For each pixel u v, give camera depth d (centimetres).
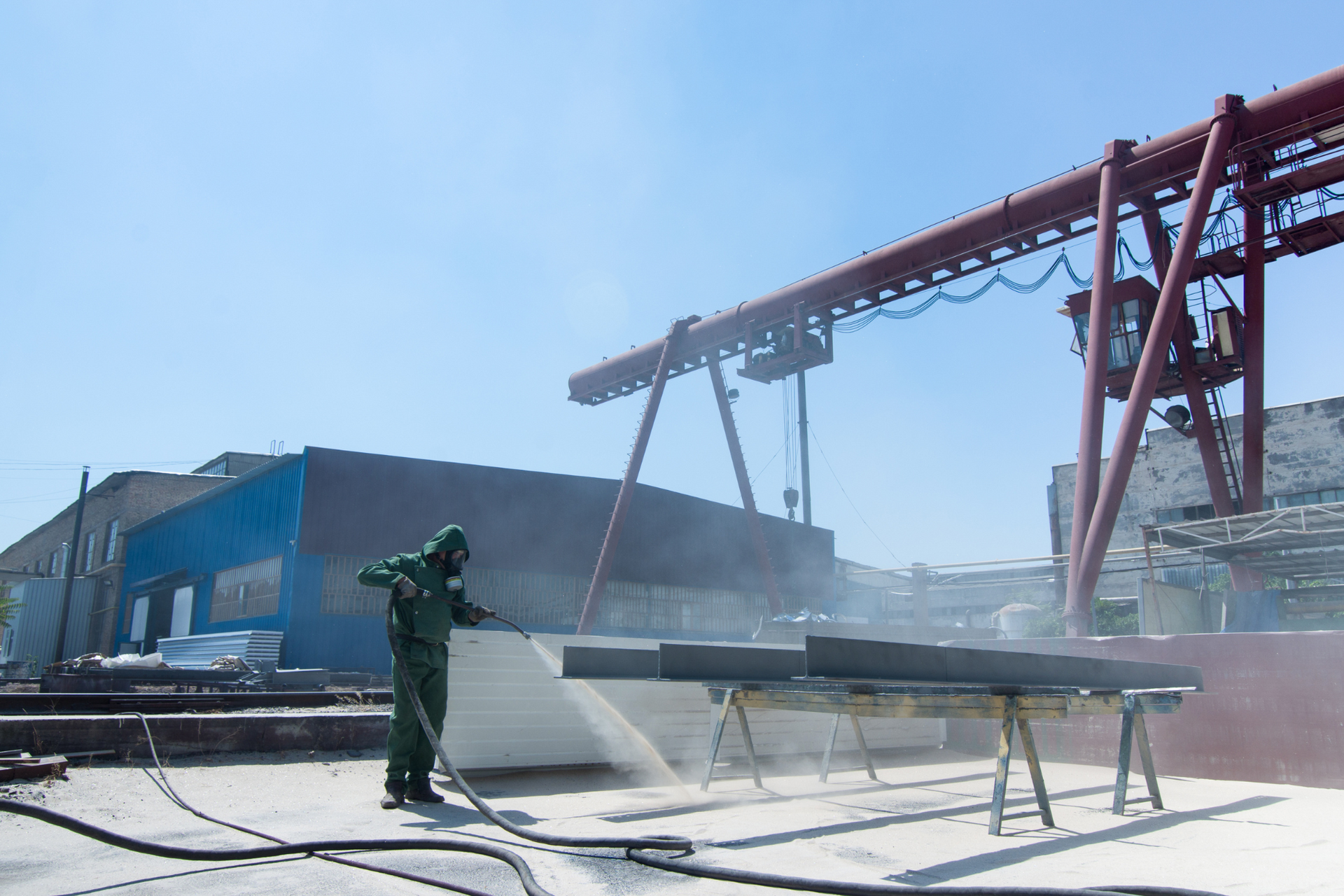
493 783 558
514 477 2395
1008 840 375
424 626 459
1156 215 1420
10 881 279
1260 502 1312
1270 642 635
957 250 1647
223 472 4094
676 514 2731
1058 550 3044
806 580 3105
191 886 274
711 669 454
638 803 486
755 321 2041
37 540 4522
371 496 2159
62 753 516
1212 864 324
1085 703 464
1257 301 1334
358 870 300
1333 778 590
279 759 582
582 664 479
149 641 2892
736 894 274
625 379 2378
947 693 424
